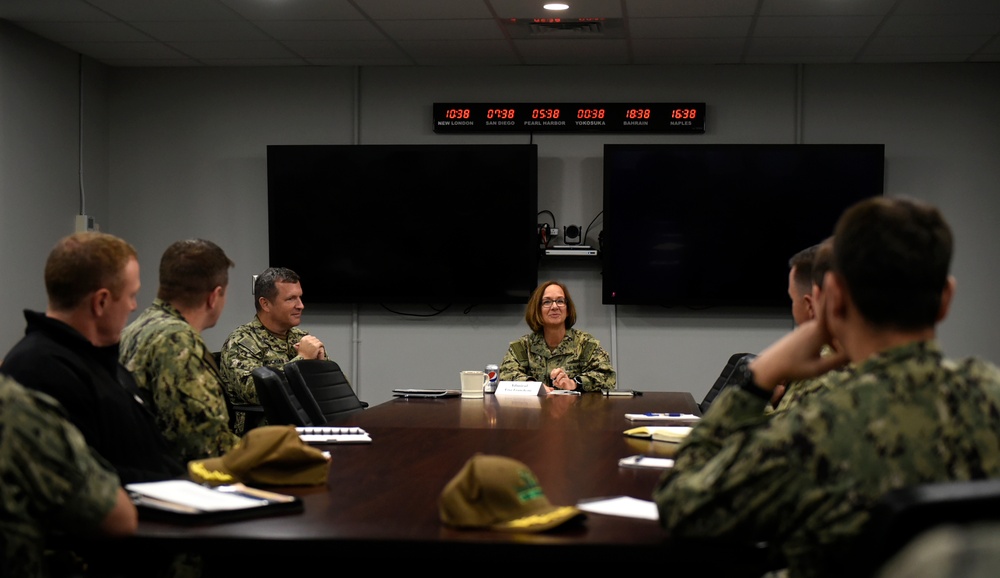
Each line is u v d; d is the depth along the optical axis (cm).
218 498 168
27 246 562
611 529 152
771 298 613
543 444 255
